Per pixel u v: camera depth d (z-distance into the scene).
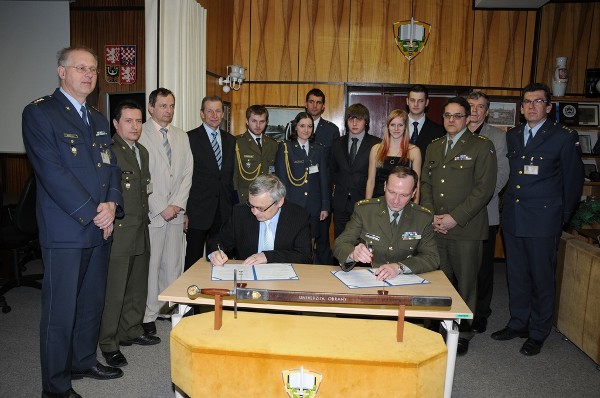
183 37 4.02
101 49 5.53
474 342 3.41
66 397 2.43
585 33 5.36
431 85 5.55
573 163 3.05
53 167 2.20
